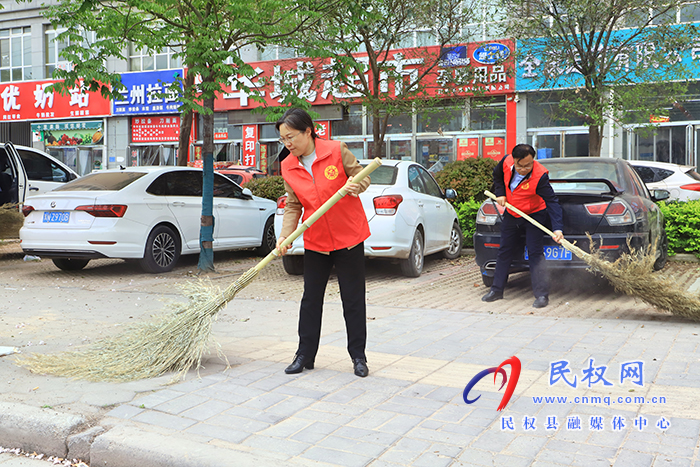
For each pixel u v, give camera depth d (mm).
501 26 14117
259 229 11086
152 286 8086
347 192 3764
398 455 2783
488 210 7086
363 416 3248
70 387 3719
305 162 3936
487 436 2973
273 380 3861
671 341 4617
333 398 3527
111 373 3918
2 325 5668
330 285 7977
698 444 2822
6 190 11047
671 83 13109
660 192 8305
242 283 4023
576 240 6367
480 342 4754
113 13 9188
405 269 8422
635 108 12930
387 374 3975
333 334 5172
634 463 2654
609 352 4344
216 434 3021
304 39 10016
